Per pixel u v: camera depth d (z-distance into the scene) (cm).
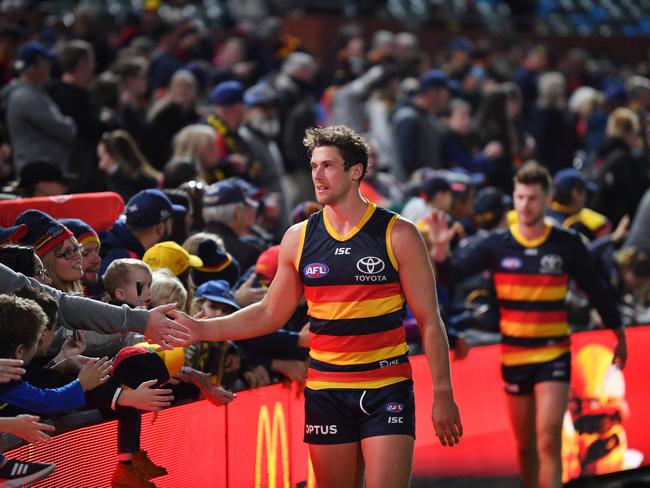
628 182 3269
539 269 1992
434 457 2006
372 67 4047
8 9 3594
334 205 1402
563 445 2156
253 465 1709
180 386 1578
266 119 3041
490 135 3447
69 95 2458
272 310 1459
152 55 3647
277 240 2672
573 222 2450
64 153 2420
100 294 1611
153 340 1405
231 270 1814
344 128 1399
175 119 2780
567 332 2012
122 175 2314
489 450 2100
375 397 1396
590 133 4088
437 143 3406
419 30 5488
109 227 1839
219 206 2000
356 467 1431
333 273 1395
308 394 1434
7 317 1267
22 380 1310
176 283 1572
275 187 2972
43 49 2417
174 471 1561
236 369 1698
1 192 2098
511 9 6047
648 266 2558
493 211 2566
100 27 3881
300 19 5206
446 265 2009
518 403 2031
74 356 1430
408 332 1961
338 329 1402
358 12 5394
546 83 4072
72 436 1400
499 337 2134
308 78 3594
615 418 2239
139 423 1471
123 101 2909
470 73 4322
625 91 4109
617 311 2044
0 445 1285
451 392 1395
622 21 6475
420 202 2520
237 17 5084
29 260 1420
